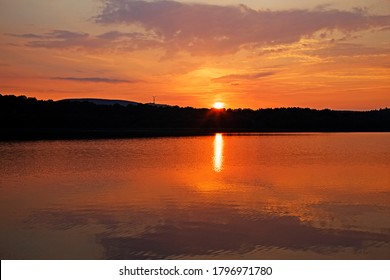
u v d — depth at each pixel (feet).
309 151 197.57
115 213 62.75
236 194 79.00
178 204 69.41
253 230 53.52
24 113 421.59
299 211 64.39
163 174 109.50
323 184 92.38
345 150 203.31
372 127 569.64
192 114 560.20
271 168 125.29
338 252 45.62
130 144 234.58
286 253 45.27
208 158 157.48
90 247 46.80
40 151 179.22
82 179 99.40
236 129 541.34
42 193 79.92
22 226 55.21
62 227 54.85
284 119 579.89
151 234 51.65
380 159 155.84
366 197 76.28
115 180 97.81
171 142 263.70
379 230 53.67
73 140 260.83
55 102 474.90
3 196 76.59
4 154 163.02
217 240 49.42
